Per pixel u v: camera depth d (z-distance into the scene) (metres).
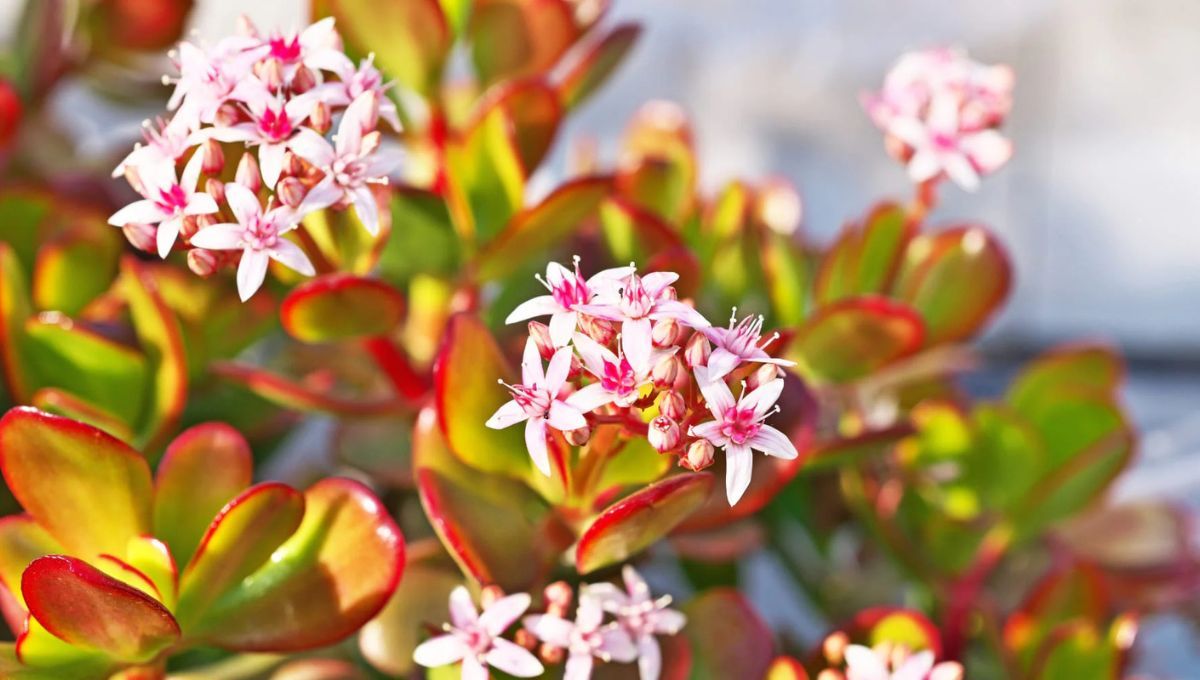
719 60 0.82
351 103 0.43
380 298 0.45
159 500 0.44
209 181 0.43
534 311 0.41
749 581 0.57
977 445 0.51
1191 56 0.78
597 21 0.51
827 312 0.48
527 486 0.46
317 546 0.44
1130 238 0.80
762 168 0.81
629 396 0.41
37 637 0.43
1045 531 0.52
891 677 0.45
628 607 0.44
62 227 0.51
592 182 0.47
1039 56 0.79
